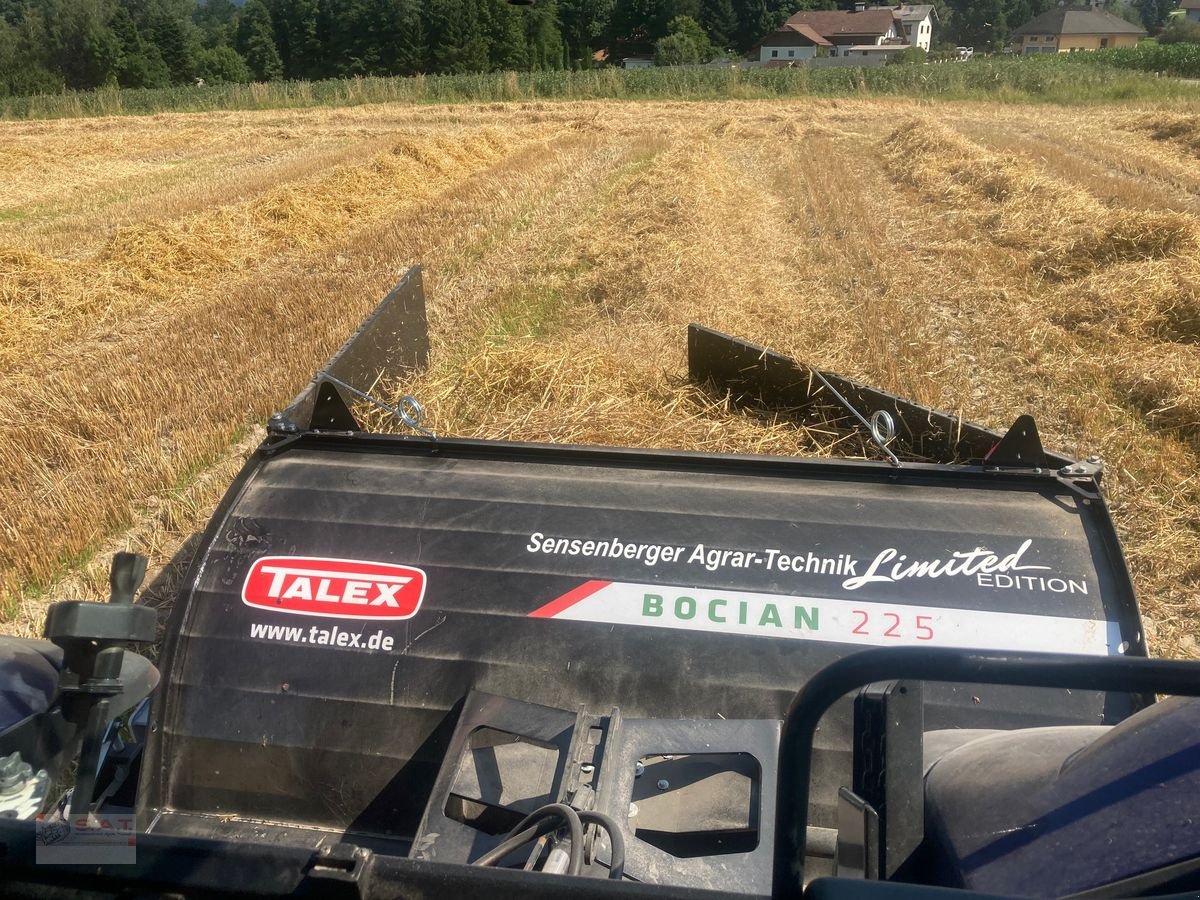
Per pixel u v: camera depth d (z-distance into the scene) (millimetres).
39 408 7219
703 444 5422
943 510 3045
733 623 2803
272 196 13977
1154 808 1381
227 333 9109
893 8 117062
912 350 7996
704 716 2678
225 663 2850
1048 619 2756
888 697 1913
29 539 5340
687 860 2297
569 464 3330
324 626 2887
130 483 6066
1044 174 16906
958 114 30859
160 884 1219
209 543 3057
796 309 9125
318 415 3652
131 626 1317
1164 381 7137
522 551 2988
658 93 40094
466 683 2770
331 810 2740
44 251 13156
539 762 2617
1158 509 5504
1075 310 9055
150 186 19828
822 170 18547
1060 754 1708
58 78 73125
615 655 2775
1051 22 116000
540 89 40750
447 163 18656
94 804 2689
